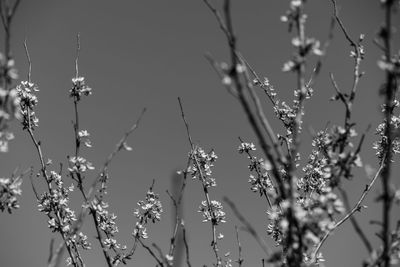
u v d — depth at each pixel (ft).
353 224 10.14
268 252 9.59
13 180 14.76
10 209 14.64
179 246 11.51
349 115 11.72
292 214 9.93
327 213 11.04
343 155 11.44
